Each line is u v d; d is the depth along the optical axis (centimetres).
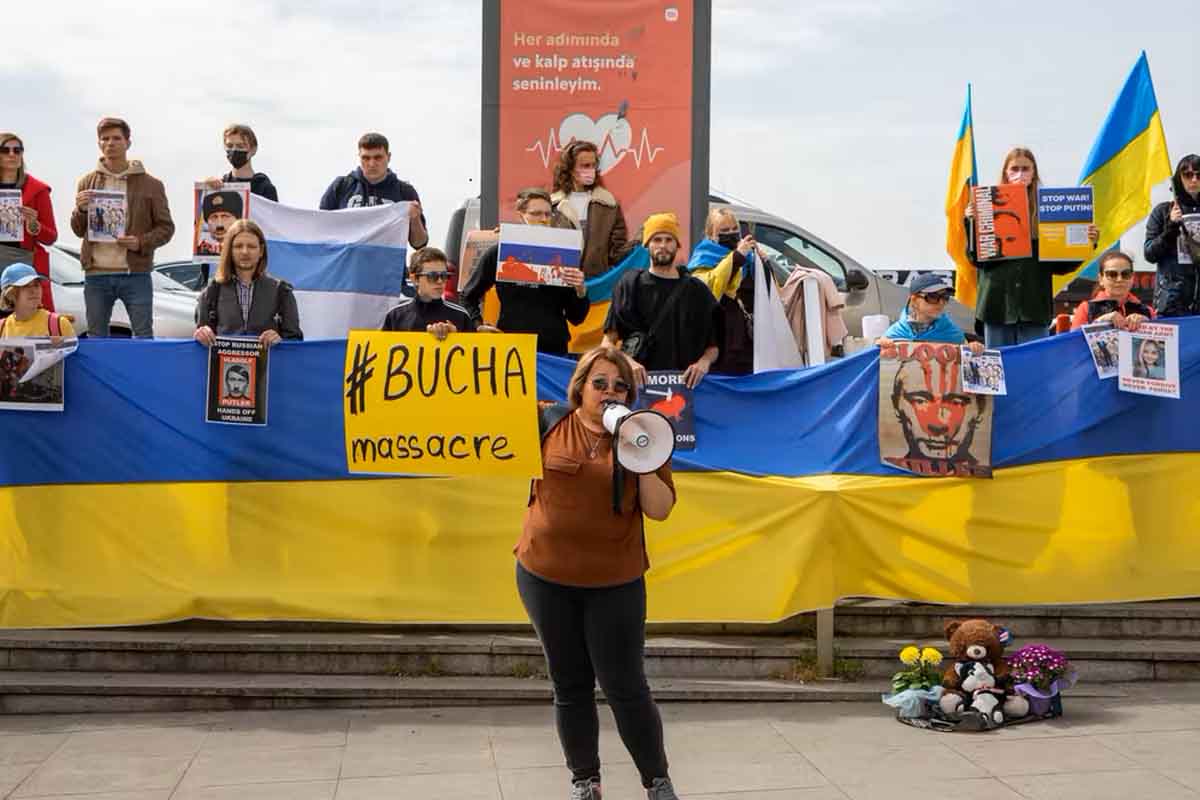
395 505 754
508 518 752
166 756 628
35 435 756
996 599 762
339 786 587
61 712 700
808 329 880
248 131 961
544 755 627
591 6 998
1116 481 773
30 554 753
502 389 664
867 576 754
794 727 669
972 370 757
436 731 664
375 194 974
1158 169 981
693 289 770
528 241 801
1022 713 675
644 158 1005
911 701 669
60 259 1302
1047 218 878
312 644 729
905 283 1458
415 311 771
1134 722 675
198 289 1474
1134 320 771
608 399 518
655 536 748
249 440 756
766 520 745
